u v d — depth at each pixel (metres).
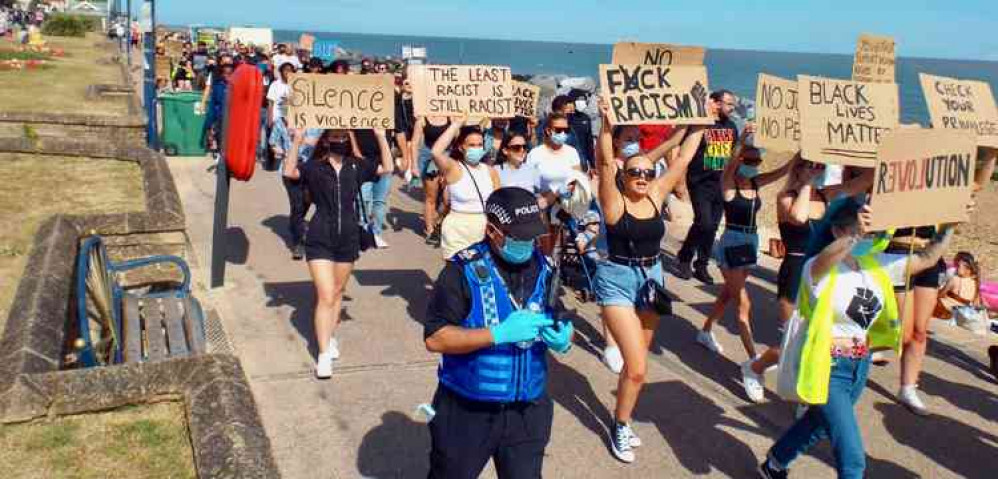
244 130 7.28
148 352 5.37
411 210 12.27
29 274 5.93
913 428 5.84
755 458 5.23
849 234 4.24
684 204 13.68
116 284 6.34
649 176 4.95
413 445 5.08
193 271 8.23
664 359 6.89
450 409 3.55
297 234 8.89
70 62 34.31
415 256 9.62
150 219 7.61
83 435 4.34
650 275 5.07
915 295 5.94
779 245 10.41
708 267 10.06
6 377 4.54
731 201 6.46
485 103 7.61
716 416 5.82
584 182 7.42
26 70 28.42
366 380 6.00
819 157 5.56
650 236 5.02
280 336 6.75
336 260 6.01
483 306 3.43
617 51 5.60
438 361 6.43
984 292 9.83
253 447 4.14
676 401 6.04
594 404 5.89
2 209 8.72
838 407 4.29
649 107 5.53
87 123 14.03
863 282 4.38
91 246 5.55
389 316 7.42
